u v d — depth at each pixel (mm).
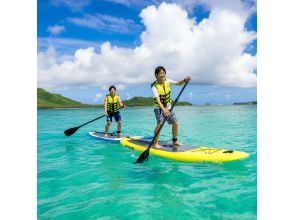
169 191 4332
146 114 23172
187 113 22797
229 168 5414
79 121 16359
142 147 6977
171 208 3738
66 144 8172
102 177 5062
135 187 4531
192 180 4797
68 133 9094
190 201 3955
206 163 5750
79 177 5082
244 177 4898
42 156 6684
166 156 6160
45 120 17141
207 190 4340
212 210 3666
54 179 4977
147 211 3658
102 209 3750
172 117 6523
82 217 3539
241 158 5719
